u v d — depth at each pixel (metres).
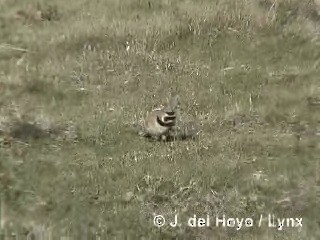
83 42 54.09
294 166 38.06
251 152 39.75
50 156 37.62
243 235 31.91
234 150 39.75
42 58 52.06
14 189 33.59
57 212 31.97
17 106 44.09
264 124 44.22
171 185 34.84
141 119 42.03
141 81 48.72
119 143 39.69
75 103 45.22
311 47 55.75
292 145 41.09
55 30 57.03
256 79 50.12
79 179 34.84
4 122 41.09
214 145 39.97
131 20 57.91
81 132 40.91
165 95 46.72
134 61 51.28
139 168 35.97
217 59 53.34
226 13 58.19
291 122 44.53
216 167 36.72
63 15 60.47
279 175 37.19
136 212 32.56
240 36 56.56
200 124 42.91
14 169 35.53
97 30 55.12
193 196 34.34
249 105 46.09
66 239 29.95
